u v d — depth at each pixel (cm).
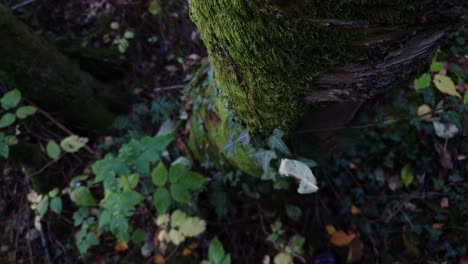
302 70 95
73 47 272
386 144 209
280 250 204
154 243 213
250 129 143
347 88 102
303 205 209
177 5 304
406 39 78
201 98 196
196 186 166
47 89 220
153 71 290
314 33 80
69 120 244
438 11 69
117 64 287
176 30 300
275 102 118
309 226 207
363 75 94
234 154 174
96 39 304
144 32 303
